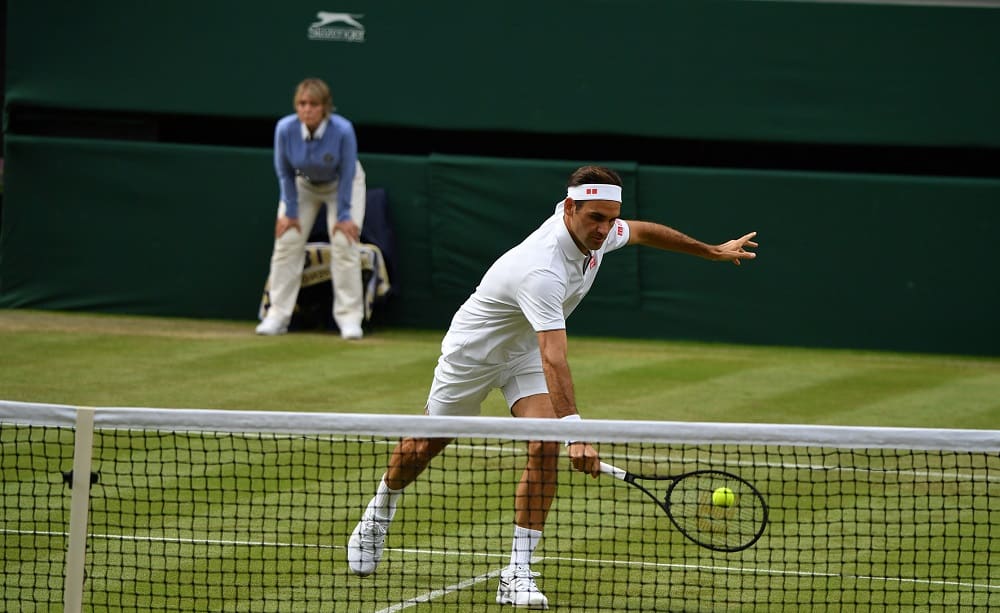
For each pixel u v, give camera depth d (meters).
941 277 43.78
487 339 18.73
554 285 17.56
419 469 18.81
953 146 43.59
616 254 44.94
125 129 48.09
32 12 45.38
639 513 22.52
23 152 45.69
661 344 44.31
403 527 21.44
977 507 23.38
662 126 44.69
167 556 19.58
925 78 43.47
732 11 43.88
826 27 43.62
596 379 36.25
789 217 44.19
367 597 17.92
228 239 45.81
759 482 24.88
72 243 46.06
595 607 17.66
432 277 45.75
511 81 45.00
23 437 26.86
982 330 43.72
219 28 45.34
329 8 45.12
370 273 43.75
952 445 15.52
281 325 42.84
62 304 46.31
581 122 44.97
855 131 43.97
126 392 32.34
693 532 21.22
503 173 44.81
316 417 15.81
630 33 44.38
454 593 18.20
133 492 22.91
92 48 45.53
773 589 18.47
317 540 20.62
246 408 30.80
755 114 44.28
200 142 52.50
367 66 45.25
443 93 45.25
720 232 44.50
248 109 45.69
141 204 45.81
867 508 23.17
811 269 44.31
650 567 19.50
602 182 17.33
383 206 45.16
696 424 15.59
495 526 21.69
